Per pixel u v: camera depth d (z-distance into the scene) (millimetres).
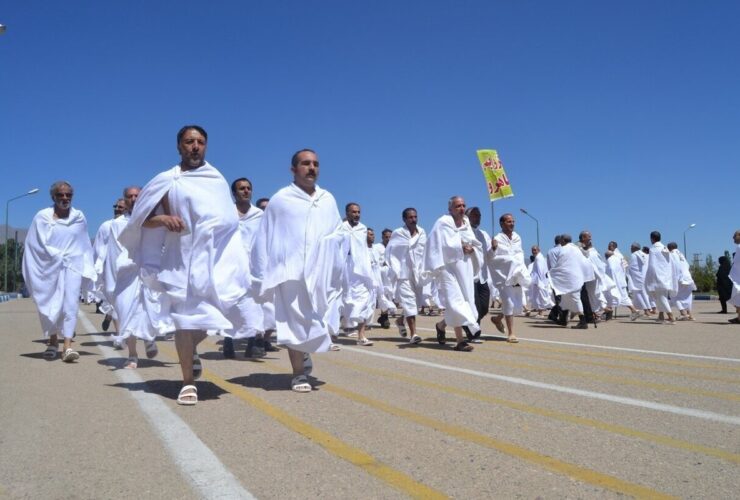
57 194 8297
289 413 4891
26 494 3123
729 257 19828
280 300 5934
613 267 20047
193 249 5328
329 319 6348
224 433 4270
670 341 10633
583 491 3160
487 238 10805
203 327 5172
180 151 5578
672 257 16531
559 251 14367
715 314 19547
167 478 3348
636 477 3375
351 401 5375
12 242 77875
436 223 9352
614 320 17328
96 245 10914
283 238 5945
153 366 7660
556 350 9344
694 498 3064
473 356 8617
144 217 5422
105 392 5789
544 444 4012
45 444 3996
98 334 12383
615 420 4668
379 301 14406
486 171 11445
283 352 9453
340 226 6430
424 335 12180
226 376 6859
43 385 6172
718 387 6062
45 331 8172
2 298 41719
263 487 3209
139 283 7457
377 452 3826
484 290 10734
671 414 4867
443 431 4328
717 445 4000
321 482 3285
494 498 3061
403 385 6199
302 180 6109
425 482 3287
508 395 5645
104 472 3447
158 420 4645
